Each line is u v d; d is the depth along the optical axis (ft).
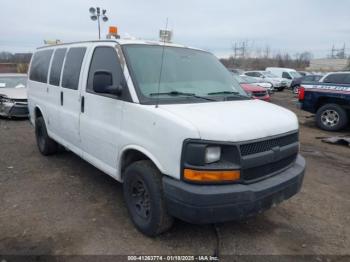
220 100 12.22
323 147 25.31
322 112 32.71
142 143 10.75
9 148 22.43
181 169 9.47
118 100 11.83
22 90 34.50
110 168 12.92
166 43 14.07
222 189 9.27
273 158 10.37
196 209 9.20
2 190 15.15
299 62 243.60
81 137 14.69
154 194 10.44
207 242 11.23
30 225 12.04
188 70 13.29
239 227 12.34
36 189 15.35
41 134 20.51
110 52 12.87
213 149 9.29
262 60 234.99
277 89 87.15
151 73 12.03
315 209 14.15
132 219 11.95
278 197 10.42
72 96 15.14
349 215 13.70
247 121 10.14
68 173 17.53
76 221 12.41
